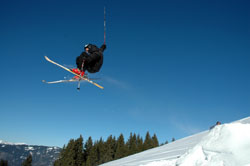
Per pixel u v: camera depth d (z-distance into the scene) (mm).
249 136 3639
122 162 13875
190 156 4188
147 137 56812
